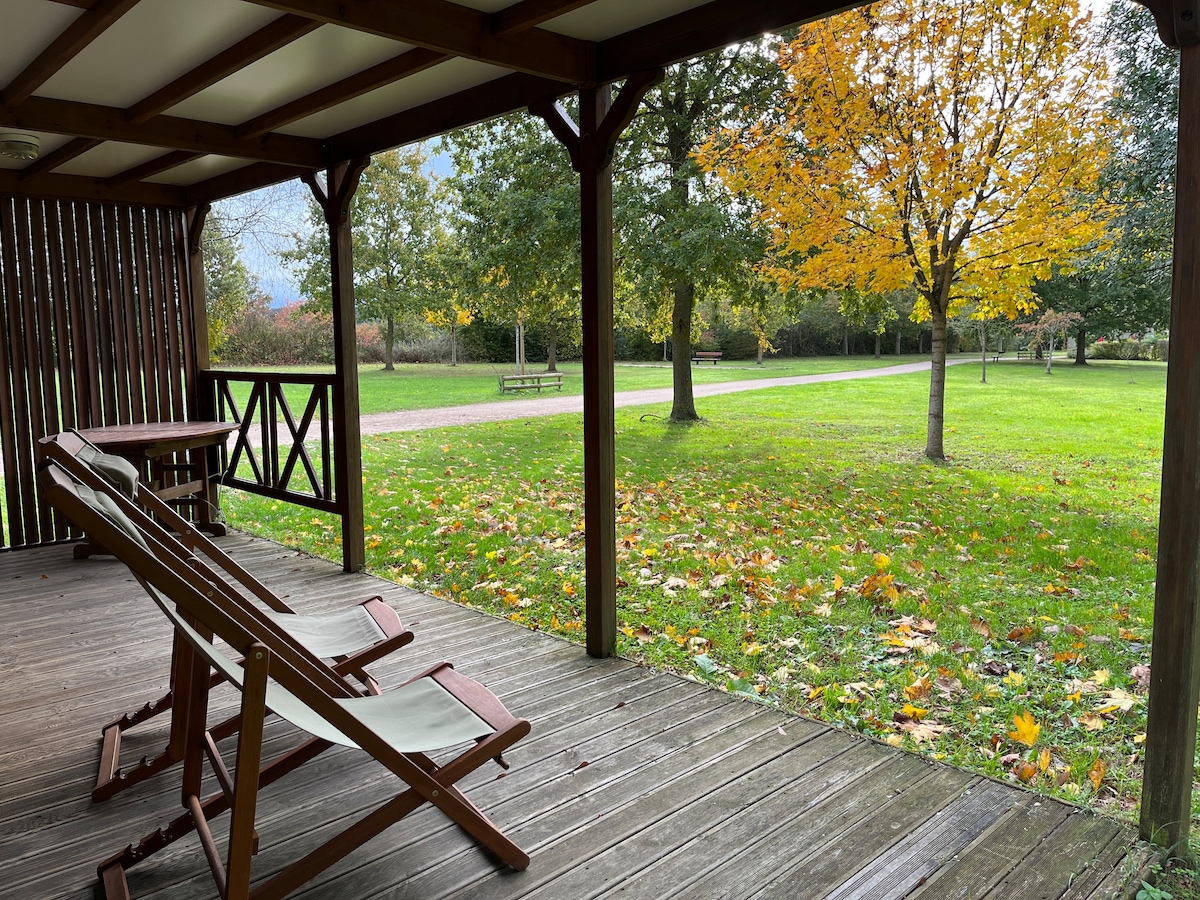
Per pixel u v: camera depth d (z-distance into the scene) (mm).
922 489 7145
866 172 7285
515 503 6473
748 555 4895
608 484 3137
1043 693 2920
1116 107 6773
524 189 9969
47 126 3326
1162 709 1862
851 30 6941
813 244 7527
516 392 17859
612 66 2855
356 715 1884
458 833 2021
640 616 3760
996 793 2168
